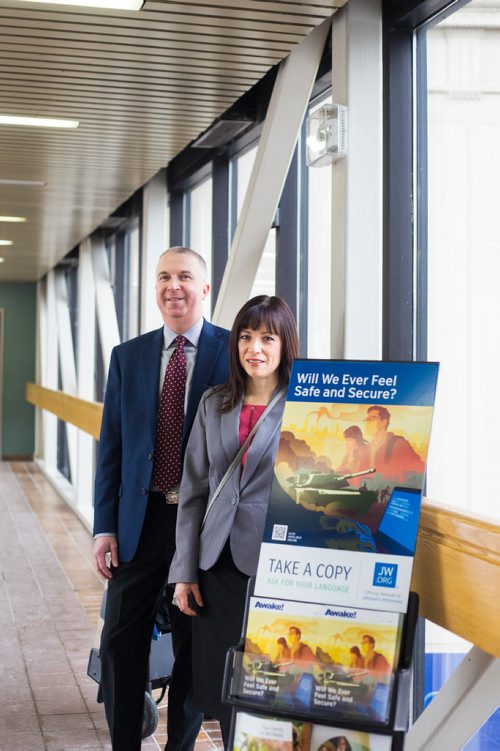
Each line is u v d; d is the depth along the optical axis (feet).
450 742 7.29
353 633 7.02
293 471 7.65
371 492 7.34
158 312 21.97
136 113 14.74
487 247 9.65
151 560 10.25
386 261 11.12
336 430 7.61
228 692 7.31
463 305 10.16
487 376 9.67
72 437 36.63
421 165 11.10
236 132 16.74
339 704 6.91
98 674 12.19
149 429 10.30
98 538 10.48
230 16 10.68
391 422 7.44
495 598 6.37
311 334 14.62
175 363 10.43
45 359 44.93
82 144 16.81
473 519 6.83
